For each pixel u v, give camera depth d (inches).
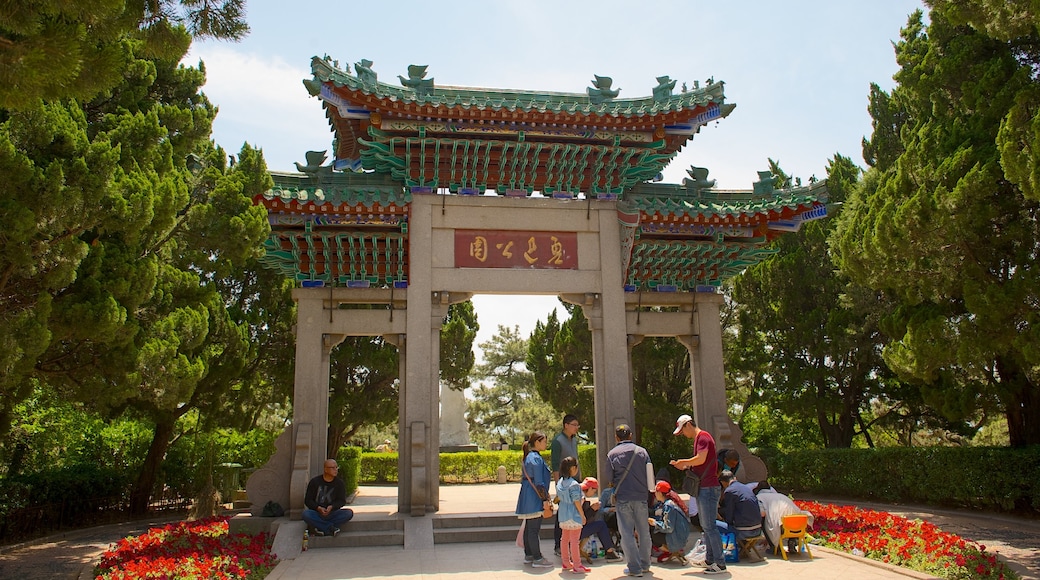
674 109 533.0
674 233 553.6
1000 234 566.6
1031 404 669.9
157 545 419.8
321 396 518.0
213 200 693.3
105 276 484.1
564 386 1127.0
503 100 543.2
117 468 800.3
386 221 522.0
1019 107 467.5
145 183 470.9
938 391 703.7
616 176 562.6
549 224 546.6
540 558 381.4
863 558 384.5
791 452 920.9
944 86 679.1
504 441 1839.3
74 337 455.8
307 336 520.1
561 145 533.0
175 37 338.6
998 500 627.8
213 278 813.2
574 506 364.8
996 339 558.6
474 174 538.9
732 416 1212.5
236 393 831.7
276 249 543.2
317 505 455.2
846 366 941.8
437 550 433.4
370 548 443.2
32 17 261.1
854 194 896.9
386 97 493.0
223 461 959.0
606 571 367.9
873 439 1170.0
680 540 385.1
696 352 570.3
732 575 353.4
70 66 263.1
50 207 403.2
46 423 770.2
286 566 392.5
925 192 593.6
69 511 636.7
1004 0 452.8
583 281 544.7
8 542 540.4
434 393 511.5
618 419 525.0
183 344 619.5
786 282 973.8
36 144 426.9
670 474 933.8
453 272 529.7
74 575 432.1
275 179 526.6
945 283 607.8
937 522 610.2
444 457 1135.6
